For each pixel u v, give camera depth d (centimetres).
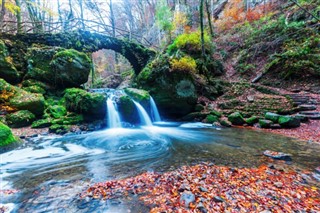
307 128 892
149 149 702
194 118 1320
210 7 2764
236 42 2031
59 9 2484
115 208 325
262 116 1113
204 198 340
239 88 1512
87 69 1346
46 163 567
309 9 1633
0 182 446
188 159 580
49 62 1251
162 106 1342
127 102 1141
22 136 826
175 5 3039
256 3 2402
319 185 404
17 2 1498
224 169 478
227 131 984
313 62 1351
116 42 1709
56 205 341
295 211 308
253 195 354
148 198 352
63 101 1169
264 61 1695
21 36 1303
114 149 707
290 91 1349
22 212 324
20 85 1169
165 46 2277
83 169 516
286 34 1634
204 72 1617
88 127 1023
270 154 594
